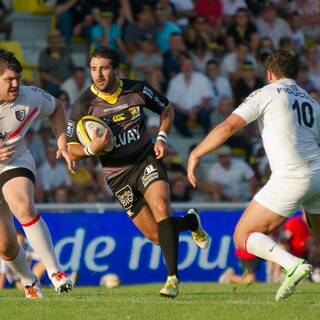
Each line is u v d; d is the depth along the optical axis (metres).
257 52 66.75
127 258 46.53
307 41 72.50
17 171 27.08
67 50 63.00
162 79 64.31
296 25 71.31
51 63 62.41
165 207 27.80
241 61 65.44
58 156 28.84
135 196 29.36
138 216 29.77
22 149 27.53
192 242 46.75
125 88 29.11
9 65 26.44
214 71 64.12
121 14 65.31
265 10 69.19
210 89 63.12
